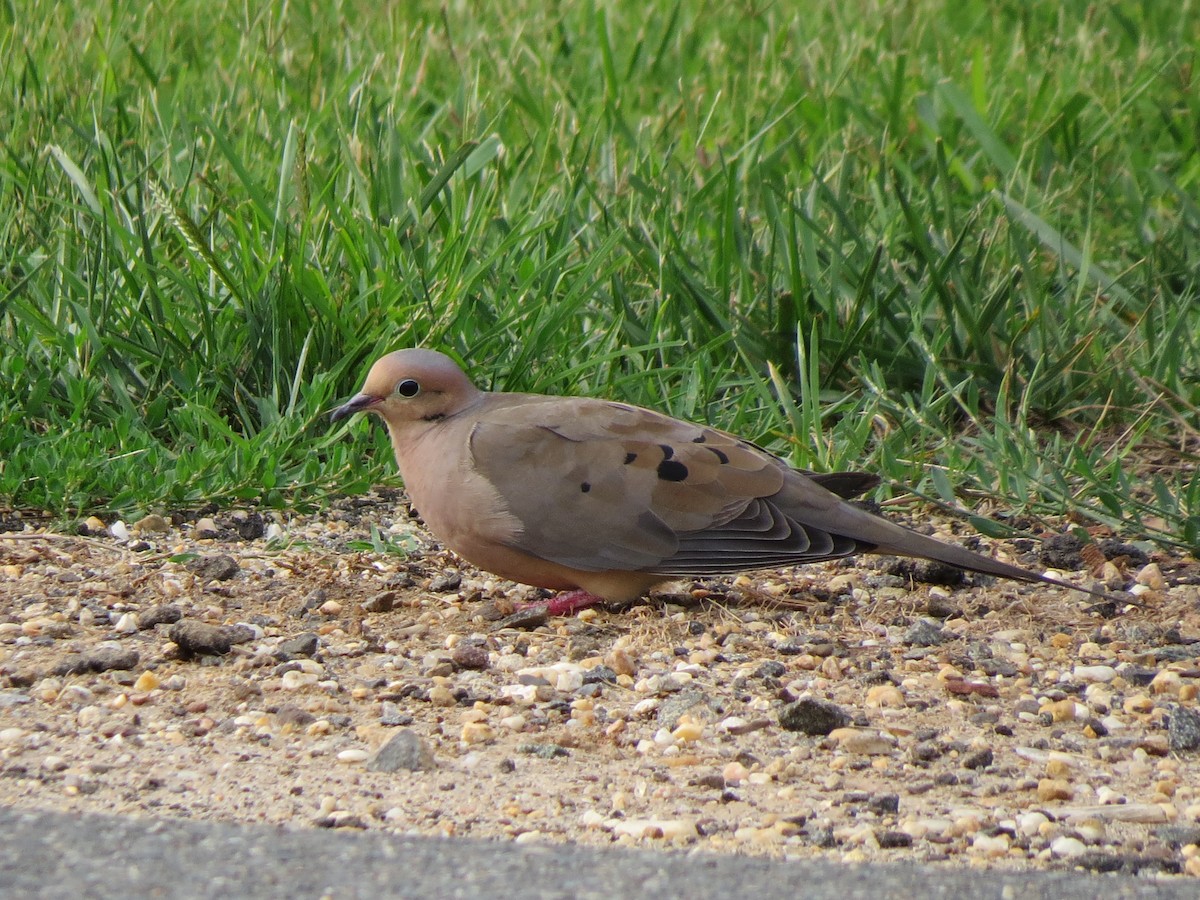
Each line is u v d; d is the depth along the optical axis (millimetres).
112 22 16625
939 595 9688
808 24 19625
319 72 15578
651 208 13625
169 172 13453
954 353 12750
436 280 11859
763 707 7941
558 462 8961
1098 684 8383
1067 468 11125
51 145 12688
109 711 7566
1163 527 10781
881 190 13914
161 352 11469
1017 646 8898
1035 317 11727
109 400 11453
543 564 9062
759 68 17281
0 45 14617
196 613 8898
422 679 8148
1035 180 15984
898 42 18484
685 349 12484
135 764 6973
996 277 13562
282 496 10688
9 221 12430
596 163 14859
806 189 15086
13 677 7848
